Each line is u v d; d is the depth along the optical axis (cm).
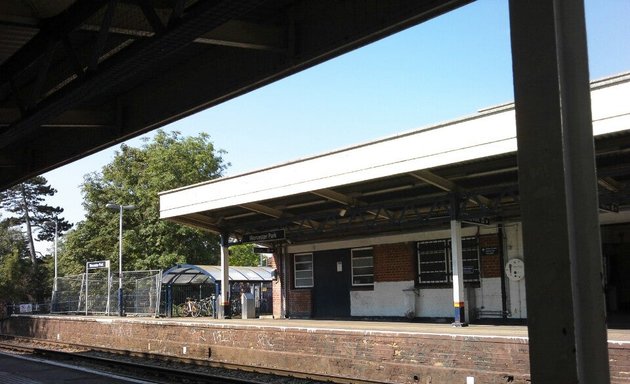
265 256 5425
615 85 1138
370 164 1568
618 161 1366
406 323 1772
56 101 834
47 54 842
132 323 2038
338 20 755
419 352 1166
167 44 679
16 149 1563
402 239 2038
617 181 1515
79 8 766
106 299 3134
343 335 1314
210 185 2091
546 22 276
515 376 1008
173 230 4412
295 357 1409
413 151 1467
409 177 1623
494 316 1783
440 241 1953
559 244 266
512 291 1747
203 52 970
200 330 1725
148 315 2808
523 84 282
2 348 2258
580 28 272
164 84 1065
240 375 1427
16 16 789
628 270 1728
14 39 862
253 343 1544
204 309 2903
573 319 261
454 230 1588
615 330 1217
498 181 1619
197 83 984
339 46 755
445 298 1919
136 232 4584
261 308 3098
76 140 1342
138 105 1135
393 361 1210
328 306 2284
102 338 2203
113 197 4897
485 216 1551
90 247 4891
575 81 270
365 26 718
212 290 3047
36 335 2695
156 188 4481
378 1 701
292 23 811
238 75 902
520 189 281
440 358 1130
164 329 1872
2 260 6253
